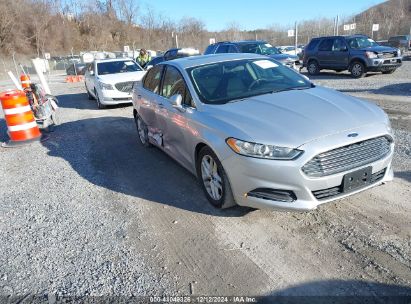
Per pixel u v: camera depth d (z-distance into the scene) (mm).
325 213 3998
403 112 8242
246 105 4203
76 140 8219
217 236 3785
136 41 70688
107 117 10711
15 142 8250
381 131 3666
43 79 10320
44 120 9047
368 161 3584
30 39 60875
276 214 4082
